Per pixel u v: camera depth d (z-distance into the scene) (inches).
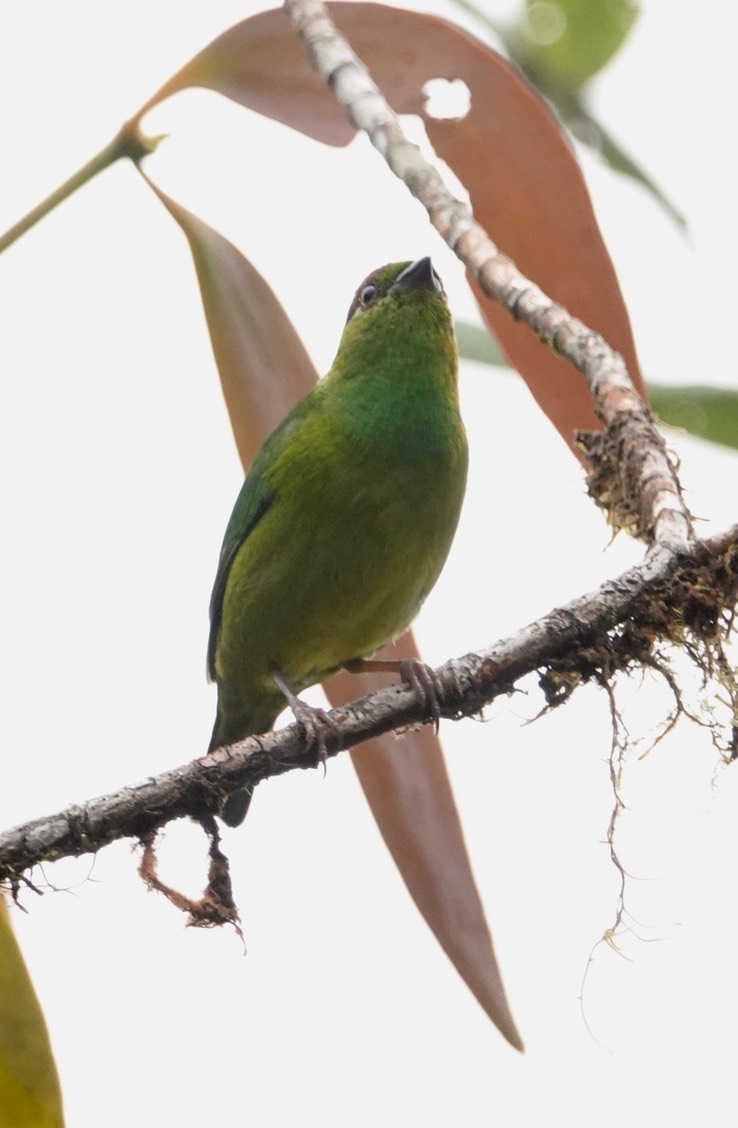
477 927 359.9
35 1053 314.5
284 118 396.2
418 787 363.3
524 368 391.9
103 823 303.3
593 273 394.0
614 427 353.1
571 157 389.4
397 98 401.1
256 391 416.2
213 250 394.6
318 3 383.2
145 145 374.6
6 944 309.7
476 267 372.5
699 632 324.2
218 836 312.0
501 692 329.1
